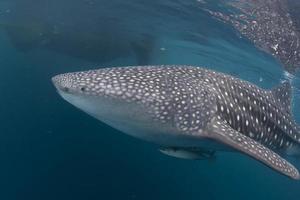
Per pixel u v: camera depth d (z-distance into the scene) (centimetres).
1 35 2884
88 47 2042
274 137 632
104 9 1584
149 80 479
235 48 1702
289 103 689
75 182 2186
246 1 1103
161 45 2080
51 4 1591
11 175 2527
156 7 1437
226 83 555
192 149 516
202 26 1539
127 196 2080
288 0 1012
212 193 2942
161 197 2167
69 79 440
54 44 2058
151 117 453
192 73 533
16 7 1714
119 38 1994
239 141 450
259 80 2303
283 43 1336
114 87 445
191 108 475
